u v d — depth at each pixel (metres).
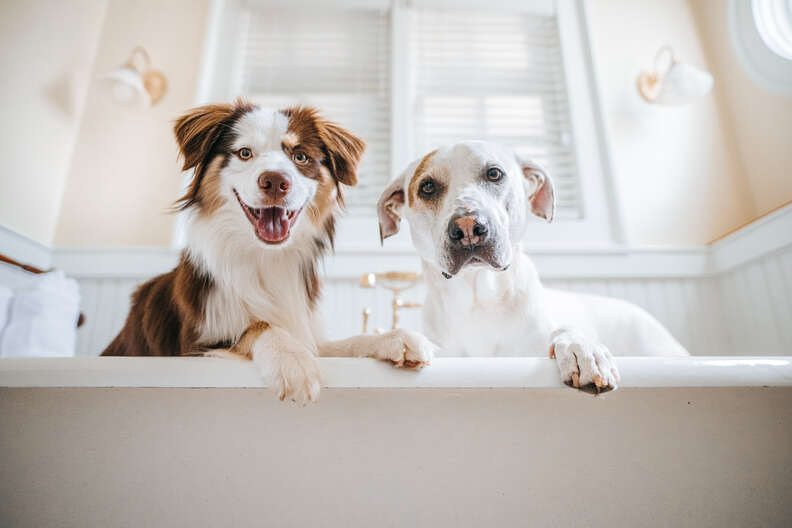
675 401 0.84
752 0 2.23
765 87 2.17
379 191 2.35
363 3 2.62
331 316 2.11
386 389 0.81
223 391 0.80
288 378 0.77
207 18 2.52
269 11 2.62
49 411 0.79
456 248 1.12
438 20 2.63
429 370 0.79
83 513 0.77
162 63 2.48
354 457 0.79
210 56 2.46
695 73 2.27
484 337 1.35
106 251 2.13
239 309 1.08
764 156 2.26
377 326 2.11
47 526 0.76
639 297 2.18
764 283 1.95
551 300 1.51
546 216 1.46
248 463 0.78
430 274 1.44
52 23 2.22
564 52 2.56
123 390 0.80
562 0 2.62
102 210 2.25
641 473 0.82
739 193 2.37
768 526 0.82
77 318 1.64
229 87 2.45
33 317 1.43
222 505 0.77
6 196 1.93
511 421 0.82
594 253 2.20
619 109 2.49
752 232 1.99
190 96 2.43
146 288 1.35
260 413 0.80
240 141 1.16
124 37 2.52
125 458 0.78
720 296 2.20
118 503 0.77
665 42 2.60
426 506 0.79
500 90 2.56
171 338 1.13
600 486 0.81
